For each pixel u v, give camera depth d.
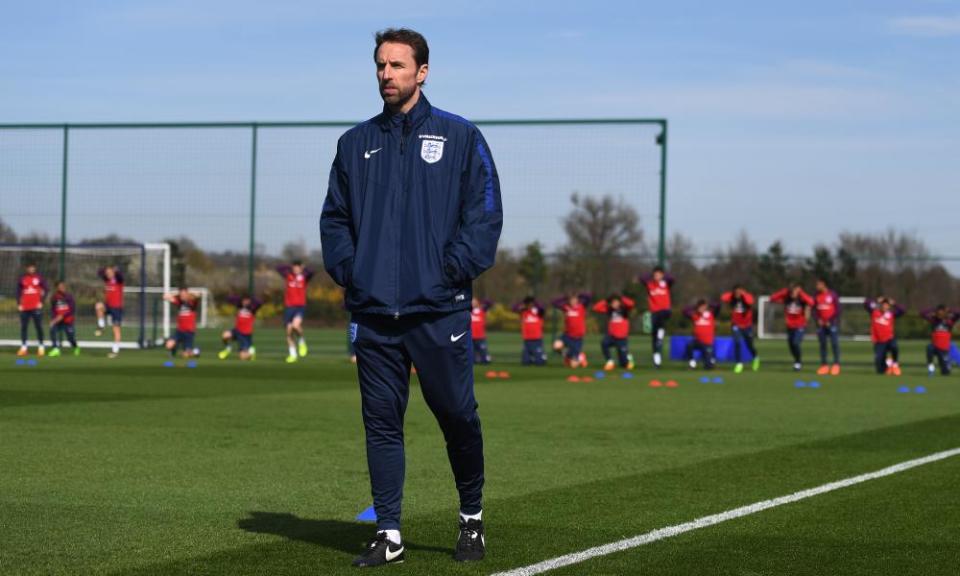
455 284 6.70
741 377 28.17
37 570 6.54
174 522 8.09
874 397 20.98
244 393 19.95
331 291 56.94
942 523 8.19
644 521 8.23
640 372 30.44
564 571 6.59
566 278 34.56
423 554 7.07
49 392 19.75
